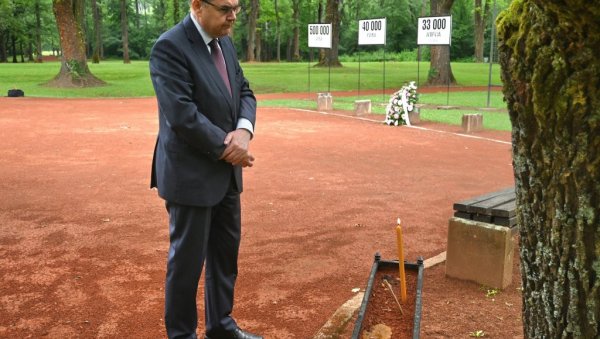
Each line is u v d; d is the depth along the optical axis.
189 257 3.04
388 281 3.09
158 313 4.09
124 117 17.73
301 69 46.69
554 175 2.01
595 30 1.67
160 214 6.75
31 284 4.61
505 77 2.10
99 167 9.67
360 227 6.28
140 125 15.70
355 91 29.27
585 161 1.90
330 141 12.76
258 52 77.00
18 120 16.77
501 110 19.69
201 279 4.74
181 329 3.17
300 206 7.16
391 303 2.86
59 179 8.70
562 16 1.69
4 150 11.42
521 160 2.14
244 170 9.45
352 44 87.44
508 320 3.83
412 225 6.37
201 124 2.78
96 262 5.13
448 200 7.52
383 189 8.12
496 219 4.45
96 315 4.05
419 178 8.88
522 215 2.22
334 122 16.48
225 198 3.23
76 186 8.22
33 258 5.23
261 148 11.76
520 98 2.04
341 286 4.61
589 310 2.04
